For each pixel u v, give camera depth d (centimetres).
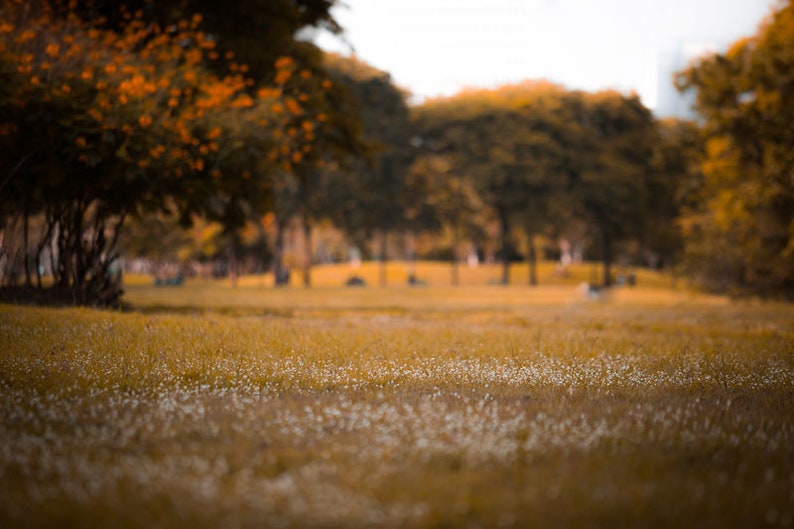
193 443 588
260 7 2448
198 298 3666
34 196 1948
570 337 1644
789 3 4203
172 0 2312
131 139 1833
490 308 3406
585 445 593
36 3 1950
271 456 548
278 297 4119
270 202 2344
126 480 495
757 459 572
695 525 433
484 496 471
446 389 877
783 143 4219
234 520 427
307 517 431
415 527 421
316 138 2606
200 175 2055
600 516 440
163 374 939
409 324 2002
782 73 4022
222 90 2041
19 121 1780
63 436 602
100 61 1964
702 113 4575
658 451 585
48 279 3466
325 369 1003
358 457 549
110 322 1439
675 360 1232
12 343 1136
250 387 866
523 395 841
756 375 1059
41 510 443
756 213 4453
